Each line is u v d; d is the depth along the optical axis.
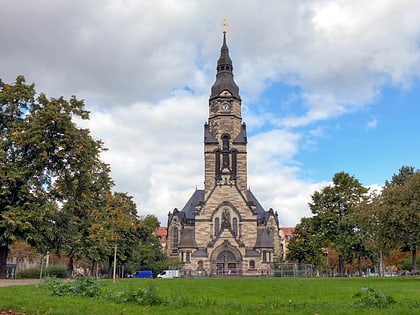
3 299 18.91
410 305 17.41
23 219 40.44
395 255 98.81
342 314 15.01
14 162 43.31
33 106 46.47
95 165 49.19
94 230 58.62
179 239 105.94
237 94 107.81
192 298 20.70
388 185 52.34
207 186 101.56
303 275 79.75
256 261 90.94
